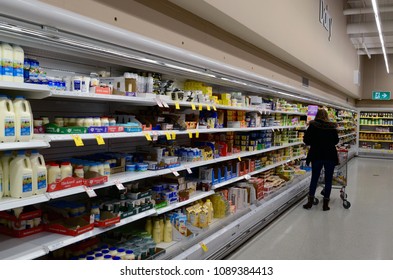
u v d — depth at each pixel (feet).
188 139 16.06
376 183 30.53
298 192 22.71
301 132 27.68
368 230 16.88
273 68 18.93
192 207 12.80
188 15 11.34
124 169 10.54
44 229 8.32
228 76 13.64
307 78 26.35
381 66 53.26
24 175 6.88
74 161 9.10
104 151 11.59
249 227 15.06
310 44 21.75
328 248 14.33
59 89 7.57
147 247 10.12
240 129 15.72
